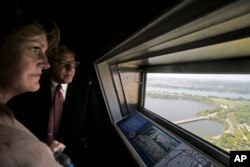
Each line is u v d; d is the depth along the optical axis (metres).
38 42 0.71
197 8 0.43
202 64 1.33
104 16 1.29
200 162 1.25
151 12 0.55
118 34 0.97
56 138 1.82
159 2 0.49
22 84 0.70
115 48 1.16
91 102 2.17
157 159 1.42
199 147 1.40
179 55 1.25
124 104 2.50
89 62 2.27
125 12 0.83
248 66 0.98
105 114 2.51
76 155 2.00
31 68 0.70
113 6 1.05
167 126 1.85
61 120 1.87
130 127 2.14
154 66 2.07
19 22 0.64
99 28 1.52
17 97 1.69
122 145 1.93
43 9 2.04
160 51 1.30
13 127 0.58
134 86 2.47
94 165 2.19
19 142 0.51
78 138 2.00
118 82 2.40
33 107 1.71
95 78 2.33
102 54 1.60
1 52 0.62
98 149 2.26
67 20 2.27
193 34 0.75
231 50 0.91
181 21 0.52
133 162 1.57
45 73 1.67
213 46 0.86
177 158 1.36
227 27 0.65
